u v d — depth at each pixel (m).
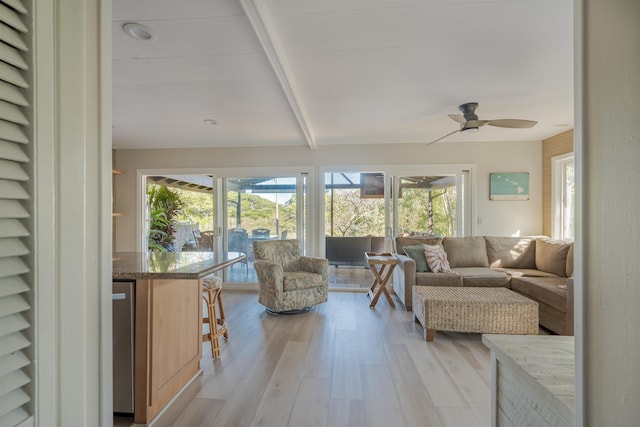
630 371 0.46
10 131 0.55
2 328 0.53
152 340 1.85
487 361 2.54
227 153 5.13
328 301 4.34
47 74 0.60
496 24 1.83
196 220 7.95
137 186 5.25
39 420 0.58
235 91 2.82
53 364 0.61
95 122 0.74
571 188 4.28
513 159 4.74
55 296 0.62
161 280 1.94
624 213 0.48
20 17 0.56
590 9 0.54
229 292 4.93
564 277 3.70
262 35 1.85
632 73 0.47
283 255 4.27
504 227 4.75
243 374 2.35
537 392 0.75
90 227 0.72
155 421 1.83
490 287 3.65
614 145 0.49
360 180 5.18
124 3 1.62
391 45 2.05
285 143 4.92
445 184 4.87
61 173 0.63
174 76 2.51
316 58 2.21
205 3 1.63
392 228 4.91
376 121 3.76
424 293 3.19
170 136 4.50
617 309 0.49
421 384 2.20
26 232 0.57
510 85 2.71
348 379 2.27
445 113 3.46
